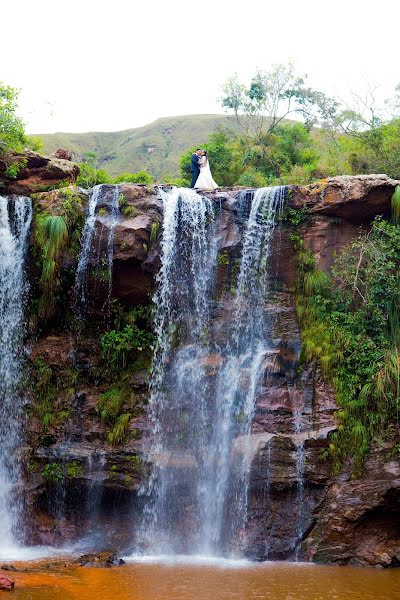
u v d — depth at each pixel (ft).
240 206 61.67
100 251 58.44
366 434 49.67
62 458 52.95
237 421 52.80
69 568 40.83
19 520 51.90
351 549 45.83
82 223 60.39
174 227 60.34
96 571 40.24
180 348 58.13
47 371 57.77
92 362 58.75
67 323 59.82
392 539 46.60
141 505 51.72
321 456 48.85
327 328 56.03
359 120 94.43
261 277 59.52
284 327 57.11
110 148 282.36
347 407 51.31
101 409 55.62
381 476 47.37
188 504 51.24
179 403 55.57
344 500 46.98
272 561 46.24
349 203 58.13
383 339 54.75
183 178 128.67
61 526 51.49
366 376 52.85
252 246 60.34
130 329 58.90
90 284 58.80
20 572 38.83
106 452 52.80
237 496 49.49
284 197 60.29
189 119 286.05
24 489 52.70
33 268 59.67
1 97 69.26
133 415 55.47
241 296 59.41
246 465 49.47
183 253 60.59
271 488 48.49
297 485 48.52
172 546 49.85
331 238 59.41
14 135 68.28
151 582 37.63
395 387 50.85
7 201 62.28
